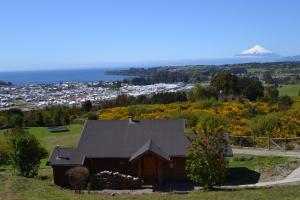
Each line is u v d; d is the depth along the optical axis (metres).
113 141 33.94
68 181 31.48
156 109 61.91
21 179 27.03
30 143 32.03
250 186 26.00
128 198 22.16
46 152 42.72
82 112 79.31
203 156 24.64
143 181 31.42
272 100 68.88
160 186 30.75
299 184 24.70
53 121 73.25
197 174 24.89
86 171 30.17
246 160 34.09
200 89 82.69
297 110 47.91
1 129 70.88
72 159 32.09
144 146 32.44
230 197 20.88
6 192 22.66
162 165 32.50
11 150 31.84
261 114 54.00
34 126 72.75
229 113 53.97
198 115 52.69
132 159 31.27
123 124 35.72
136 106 65.88
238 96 77.50
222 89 83.88
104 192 28.16
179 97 84.00
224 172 24.97
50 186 26.98
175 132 34.44
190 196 22.11
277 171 30.16
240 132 41.38
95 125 35.75
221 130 25.00
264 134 41.38
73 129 63.56
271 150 37.00
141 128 35.12
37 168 33.03
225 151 25.11
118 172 32.66
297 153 34.97
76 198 21.70
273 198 20.05
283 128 41.34
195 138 25.28
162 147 32.91
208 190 25.00
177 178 32.53
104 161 32.94
